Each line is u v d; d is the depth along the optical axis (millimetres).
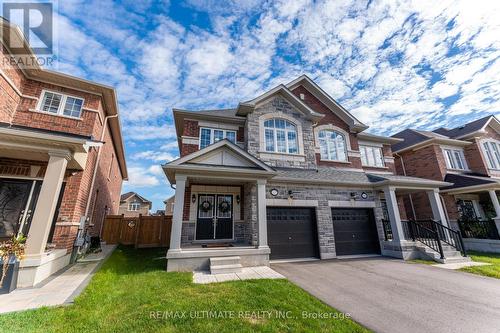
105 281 5867
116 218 13750
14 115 8039
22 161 7816
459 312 4355
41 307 4121
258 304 4520
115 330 3467
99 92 9797
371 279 6645
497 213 12297
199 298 4828
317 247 10164
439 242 9375
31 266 5531
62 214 8055
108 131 13273
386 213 12883
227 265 7430
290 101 12492
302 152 11789
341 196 11141
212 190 10461
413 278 6766
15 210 7531
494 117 16953
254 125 11453
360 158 13547
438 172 14977
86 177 9375
